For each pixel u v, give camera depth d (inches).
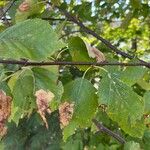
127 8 42.4
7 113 15.1
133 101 18.0
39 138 59.1
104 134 31.9
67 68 26.9
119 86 18.1
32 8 22.8
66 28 32.9
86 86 18.1
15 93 16.6
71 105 17.4
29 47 14.6
